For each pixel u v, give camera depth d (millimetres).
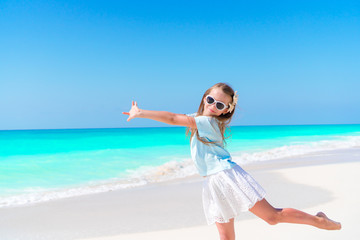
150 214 6180
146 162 14406
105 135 35750
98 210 6613
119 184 9688
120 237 4934
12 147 20734
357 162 12844
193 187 8891
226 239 3480
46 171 12328
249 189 3244
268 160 14781
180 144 22938
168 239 4781
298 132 44344
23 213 6570
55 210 6746
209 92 3639
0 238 5078
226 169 3381
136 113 3037
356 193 7246
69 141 25250
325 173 10242
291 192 7688
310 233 4688
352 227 4879
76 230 5363
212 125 3449
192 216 5992
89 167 13148
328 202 6523
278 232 4789
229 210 3355
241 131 49125
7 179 10797
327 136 33344
